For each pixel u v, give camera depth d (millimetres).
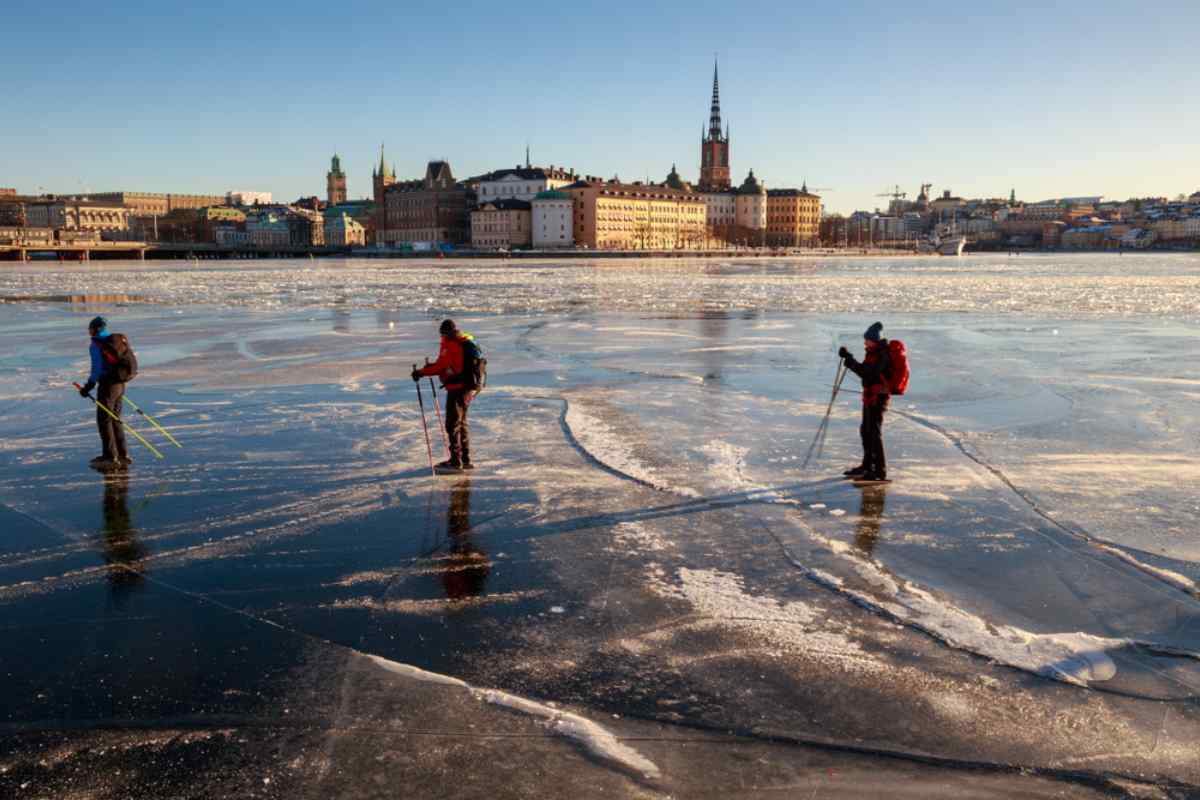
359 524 9531
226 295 51312
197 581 7980
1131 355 23453
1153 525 9500
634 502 10289
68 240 194875
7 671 6363
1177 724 5715
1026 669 6391
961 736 5562
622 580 8008
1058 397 17078
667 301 45344
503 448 12836
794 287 60938
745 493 10625
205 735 5570
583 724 5648
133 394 17203
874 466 11305
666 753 5383
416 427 14219
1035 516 9797
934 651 6664
